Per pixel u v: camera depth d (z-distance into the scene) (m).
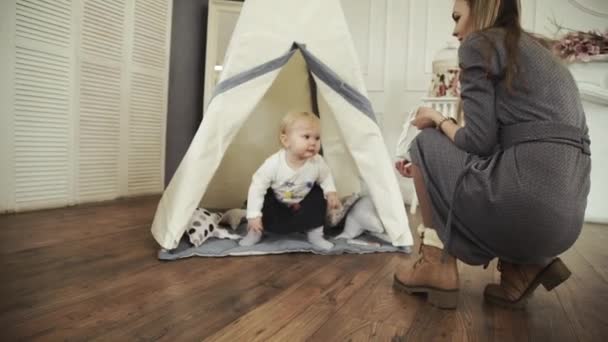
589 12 2.56
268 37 1.41
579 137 0.79
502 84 0.83
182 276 1.09
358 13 3.04
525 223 0.79
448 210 0.91
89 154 2.21
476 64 0.84
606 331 0.82
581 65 2.50
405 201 2.95
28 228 1.55
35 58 1.89
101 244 1.38
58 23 1.98
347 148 1.62
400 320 0.84
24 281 0.99
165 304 0.88
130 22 2.42
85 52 2.14
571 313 0.93
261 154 1.96
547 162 0.77
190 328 0.77
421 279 0.96
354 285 1.07
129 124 2.48
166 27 2.72
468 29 0.96
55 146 2.02
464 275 1.22
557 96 0.79
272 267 1.21
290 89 1.88
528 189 0.77
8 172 1.82
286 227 1.43
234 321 0.81
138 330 0.75
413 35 2.91
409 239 1.47
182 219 1.28
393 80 2.98
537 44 0.85
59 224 1.65
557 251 0.84
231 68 1.37
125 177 2.48
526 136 0.80
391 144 3.00
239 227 1.76
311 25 1.48
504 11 0.89
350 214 1.63
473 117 0.85
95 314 0.82
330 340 0.74
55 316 0.80
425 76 2.90
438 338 0.76
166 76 2.75
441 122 0.97
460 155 0.90
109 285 0.99
